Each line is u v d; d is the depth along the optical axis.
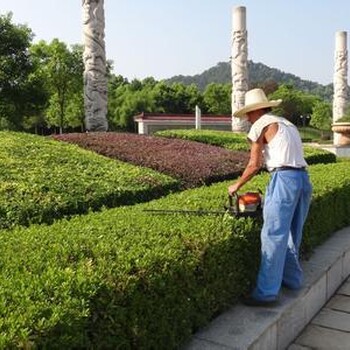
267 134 3.48
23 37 26.22
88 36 13.68
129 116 45.38
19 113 27.20
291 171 3.40
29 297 2.05
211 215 3.76
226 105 49.94
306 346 3.55
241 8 19.25
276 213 3.38
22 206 4.59
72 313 1.98
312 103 54.84
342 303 4.40
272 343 3.24
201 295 3.02
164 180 6.54
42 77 29.39
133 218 3.66
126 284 2.34
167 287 2.63
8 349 1.71
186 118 25.33
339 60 24.27
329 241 5.26
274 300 3.46
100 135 10.55
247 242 3.57
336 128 20.14
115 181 6.07
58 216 4.79
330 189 5.37
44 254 2.70
